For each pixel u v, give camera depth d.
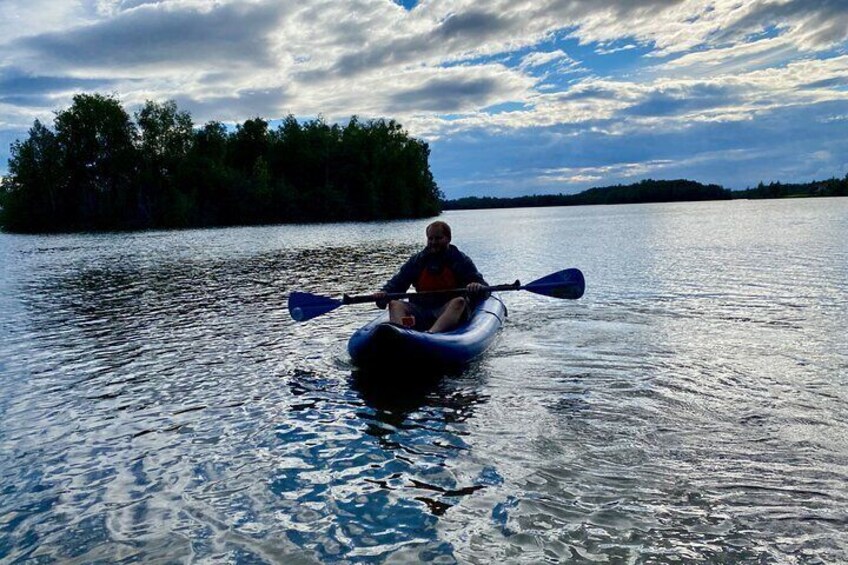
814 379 4.69
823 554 2.42
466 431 3.85
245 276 13.15
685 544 2.53
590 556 2.46
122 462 3.59
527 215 76.75
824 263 11.83
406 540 2.64
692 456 3.35
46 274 14.91
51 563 2.56
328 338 6.79
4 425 4.24
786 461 3.26
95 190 54.91
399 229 40.16
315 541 2.67
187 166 54.75
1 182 53.78
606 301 8.53
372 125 70.25
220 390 4.92
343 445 3.71
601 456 3.40
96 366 5.78
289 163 64.19
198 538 2.73
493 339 6.24
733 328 6.53
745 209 57.78
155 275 13.94
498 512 2.84
